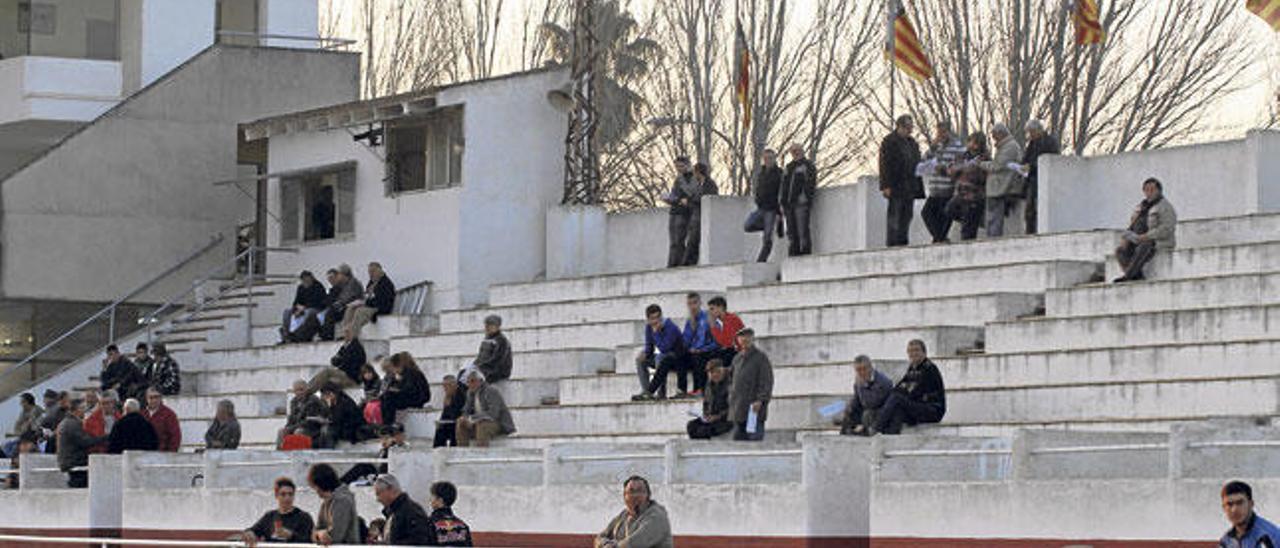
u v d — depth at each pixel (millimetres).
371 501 34219
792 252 42000
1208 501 24859
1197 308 32625
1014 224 39750
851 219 42094
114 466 39781
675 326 36719
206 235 56469
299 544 26266
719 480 30734
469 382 36562
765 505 29750
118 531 39688
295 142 54062
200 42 59219
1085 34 42406
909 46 44438
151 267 56031
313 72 57406
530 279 49750
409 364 39719
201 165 56438
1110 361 32281
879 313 37531
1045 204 38438
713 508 30453
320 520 27641
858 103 70125
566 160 49250
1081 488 26203
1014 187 38406
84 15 59656
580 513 32062
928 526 27984
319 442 39312
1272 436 25047
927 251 38938
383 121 51188
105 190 55750
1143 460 26656
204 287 54062
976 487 27422
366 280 51969
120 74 59375
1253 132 36094
